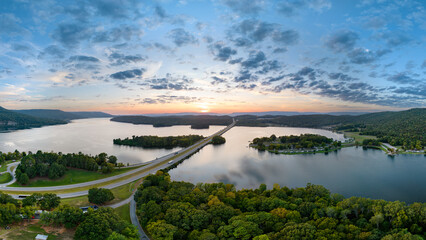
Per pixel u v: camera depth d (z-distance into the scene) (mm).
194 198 149875
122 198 176750
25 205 134625
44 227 120188
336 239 102000
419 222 117000
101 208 127438
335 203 146500
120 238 103188
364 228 115562
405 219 116000
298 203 144125
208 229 115688
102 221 114500
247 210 141500
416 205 123375
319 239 101125
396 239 98938
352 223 121562
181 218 125312
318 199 148875
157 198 149750
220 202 139375
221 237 107875
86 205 158625
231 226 112688
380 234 106875
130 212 152750
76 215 121875
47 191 191625
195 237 110438
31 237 108438
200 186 178375
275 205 140750
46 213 118562
